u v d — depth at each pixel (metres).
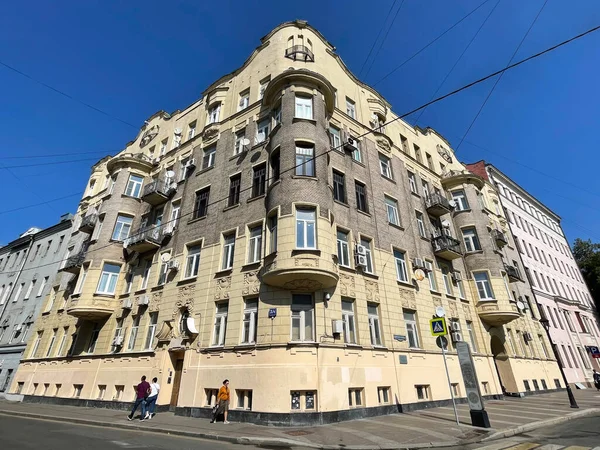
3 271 35.62
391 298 17.34
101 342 20.05
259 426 11.62
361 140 21.70
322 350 13.23
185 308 17.20
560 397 21.72
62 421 13.42
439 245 22.33
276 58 21.94
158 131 29.34
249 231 16.91
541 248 39.81
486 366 21.00
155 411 14.99
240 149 20.59
